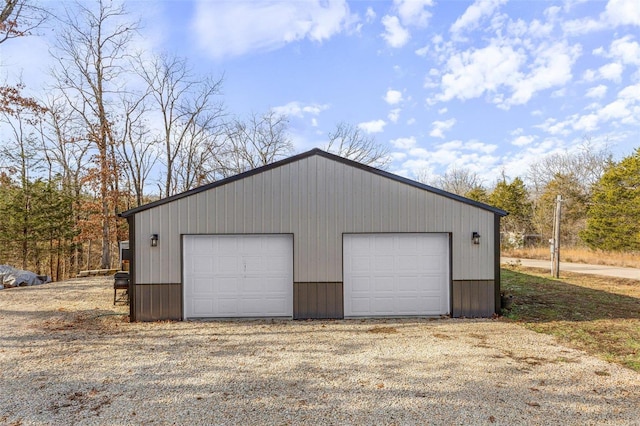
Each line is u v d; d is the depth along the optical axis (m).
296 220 8.05
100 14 19.30
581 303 9.44
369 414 3.67
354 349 5.87
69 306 9.48
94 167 19.62
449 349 5.84
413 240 8.29
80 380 4.61
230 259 8.07
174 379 4.62
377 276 8.23
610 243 25.19
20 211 18.64
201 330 7.08
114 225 19.80
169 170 23.91
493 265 8.23
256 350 5.82
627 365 5.08
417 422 3.51
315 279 8.06
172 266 7.89
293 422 3.51
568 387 4.33
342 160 8.11
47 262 22.03
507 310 8.48
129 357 5.49
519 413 3.69
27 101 14.48
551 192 30.67
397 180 8.17
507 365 5.09
